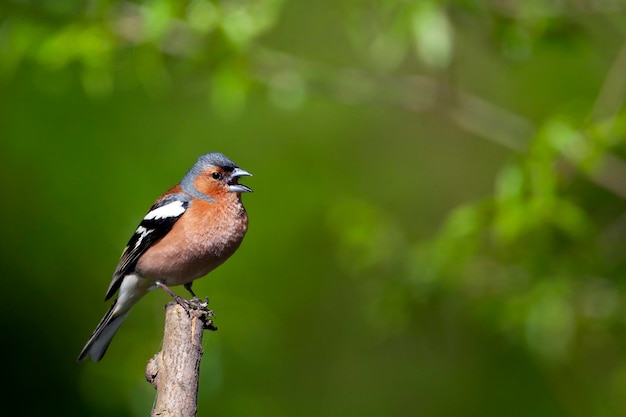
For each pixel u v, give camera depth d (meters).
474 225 10.09
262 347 13.05
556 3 10.52
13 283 15.08
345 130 16.50
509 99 15.70
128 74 11.21
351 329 15.32
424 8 9.61
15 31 10.98
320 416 14.83
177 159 15.76
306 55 16.17
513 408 14.61
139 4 11.52
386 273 11.23
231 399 14.26
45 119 15.72
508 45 10.44
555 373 13.43
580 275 10.81
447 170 16.38
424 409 15.01
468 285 11.12
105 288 14.90
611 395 12.33
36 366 14.81
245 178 15.80
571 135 9.59
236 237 8.73
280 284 15.22
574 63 15.25
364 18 10.70
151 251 8.53
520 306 10.53
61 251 15.15
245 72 10.57
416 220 15.89
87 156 15.62
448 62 9.91
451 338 14.55
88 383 12.08
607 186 11.42
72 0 11.04
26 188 15.41
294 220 15.59
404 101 12.16
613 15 11.12
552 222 9.95
